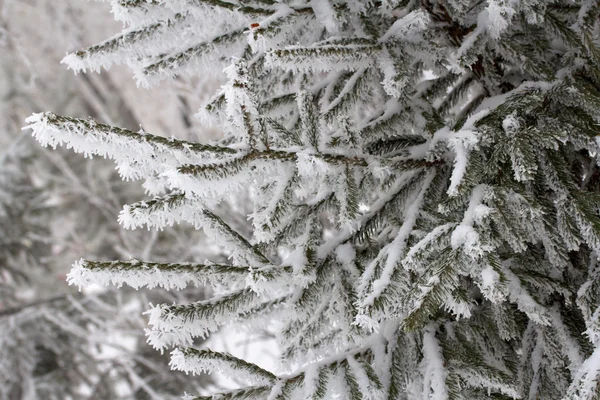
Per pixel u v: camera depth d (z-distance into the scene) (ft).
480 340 2.95
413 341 2.90
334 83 3.20
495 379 2.73
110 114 15.25
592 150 2.78
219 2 2.91
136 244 10.51
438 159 2.94
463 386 2.80
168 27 2.94
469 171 2.70
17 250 11.73
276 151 2.67
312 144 2.74
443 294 2.57
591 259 2.87
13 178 12.09
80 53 2.90
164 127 10.04
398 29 2.92
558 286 2.83
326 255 2.90
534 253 2.94
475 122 2.83
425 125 3.02
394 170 2.90
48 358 10.55
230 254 2.82
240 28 3.01
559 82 2.94
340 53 2.86
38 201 12.11
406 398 2.94
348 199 2.77
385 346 2.90
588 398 2.51
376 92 3.28
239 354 8.73
